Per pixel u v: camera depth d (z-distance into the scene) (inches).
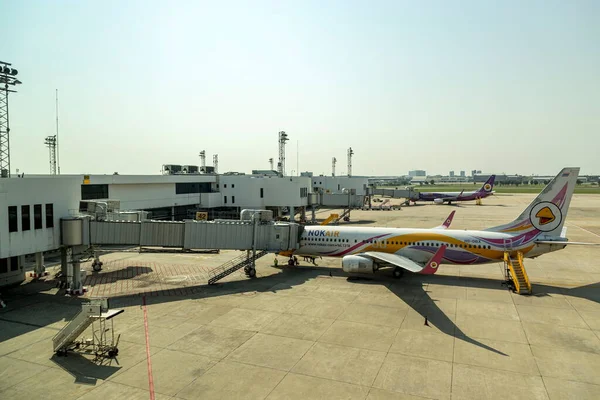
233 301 1525.6
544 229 1726.1
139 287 1740.9
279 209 3909.9
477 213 5078.7
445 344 1123.3
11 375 960.3
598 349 1090.1
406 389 886.4
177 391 882.1
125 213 2037.4
